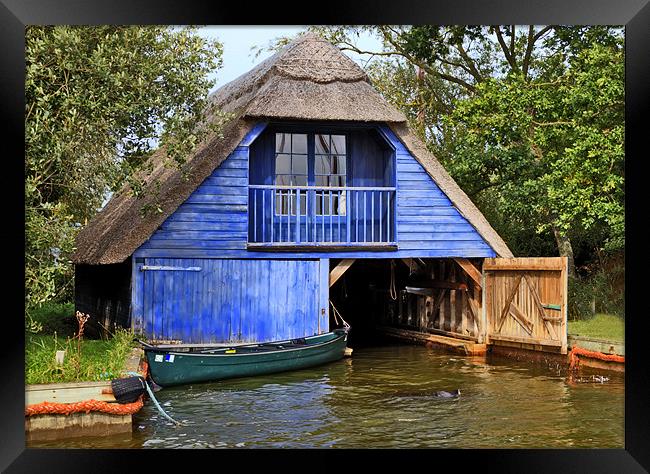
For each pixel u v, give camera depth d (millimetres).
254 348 15492
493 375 15750
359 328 24906
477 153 20453
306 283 16906
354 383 14891
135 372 11500
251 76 20078
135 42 13906
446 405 12836
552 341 16234
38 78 12375
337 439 10695
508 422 11711
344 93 17062
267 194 17281
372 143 18078
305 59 17219
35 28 12234
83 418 10289
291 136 17672
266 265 16641
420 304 21672
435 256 17672
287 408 12586
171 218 16078
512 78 19062
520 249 23734
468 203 17812
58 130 12562
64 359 11508
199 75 14570
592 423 11633
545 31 22438
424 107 27422
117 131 13852
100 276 20078
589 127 17094
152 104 13664
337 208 17703
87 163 13797
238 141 16344
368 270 24656
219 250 16281
